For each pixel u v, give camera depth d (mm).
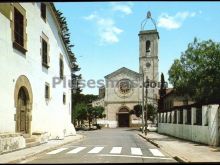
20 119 21156
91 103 83250
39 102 24891
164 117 43156
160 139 29734
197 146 21141
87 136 38406
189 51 32719
